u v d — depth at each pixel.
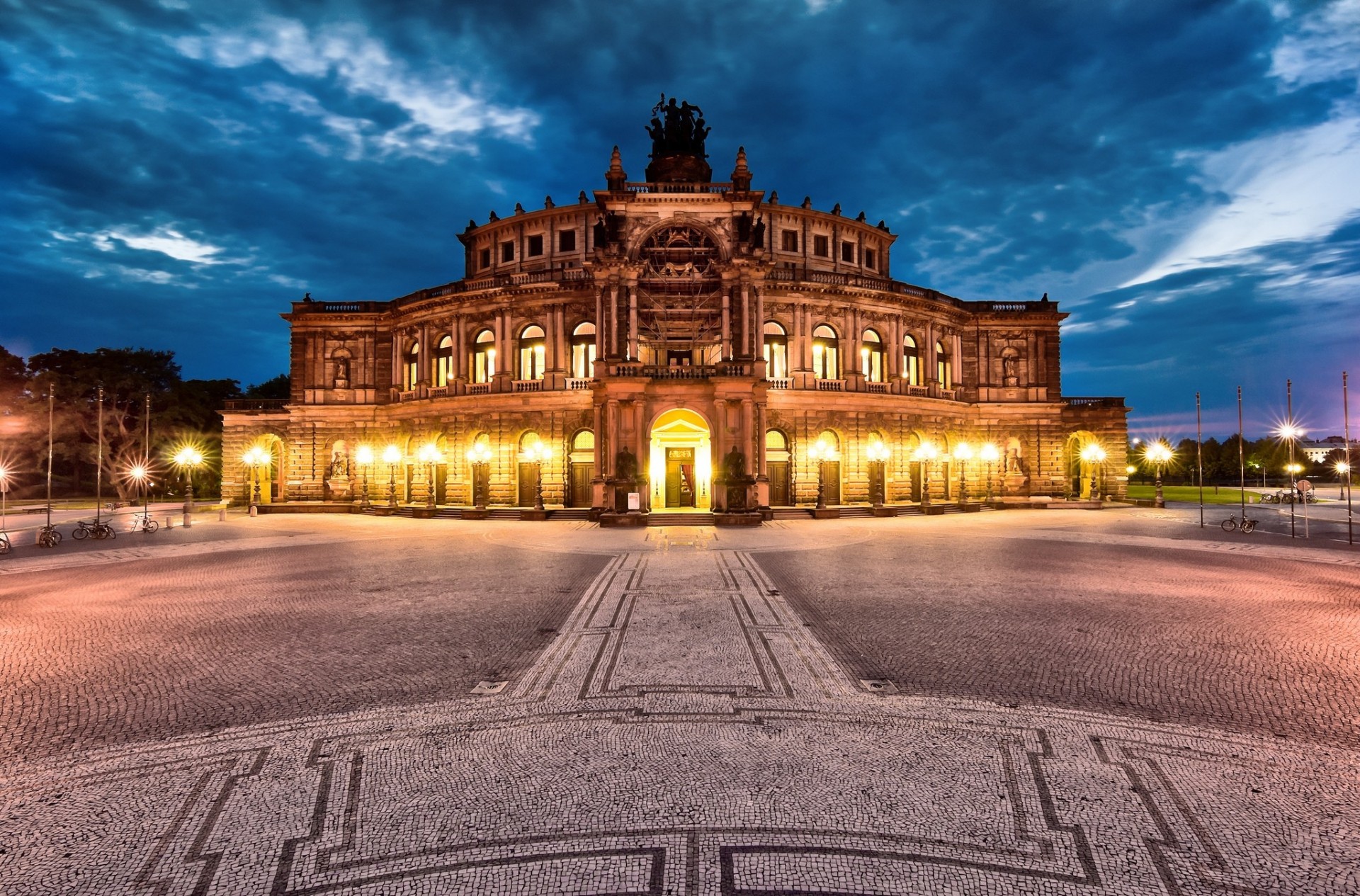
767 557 27.23
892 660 13.09
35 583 22.44
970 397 60.97
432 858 6.66
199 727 9.96
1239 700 10.80
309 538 36.22
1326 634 14.75
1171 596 18.91
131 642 14.63
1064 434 63.53
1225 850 6.71
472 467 53.47
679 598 19.09
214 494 87.94
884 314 55.28
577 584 21.48
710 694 11.27
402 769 8.59
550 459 50.97
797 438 51.12
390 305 60.06
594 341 52.12
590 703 10.91
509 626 15.96
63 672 12.55
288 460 60.09
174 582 22.39
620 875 6.39
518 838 6.99
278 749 9.18
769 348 52.44
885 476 53.56
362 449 58.12
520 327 54.06
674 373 45.81
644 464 45.34
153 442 79.88
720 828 7.15
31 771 8.58
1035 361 61.00
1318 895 6.01
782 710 10.53
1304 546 30.66
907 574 23.02
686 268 47.62
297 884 6.28
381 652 13.82
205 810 7.58
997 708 10.56
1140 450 123.12
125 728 9.95
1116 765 8.55
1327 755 8.80
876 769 8.48
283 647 14.18
